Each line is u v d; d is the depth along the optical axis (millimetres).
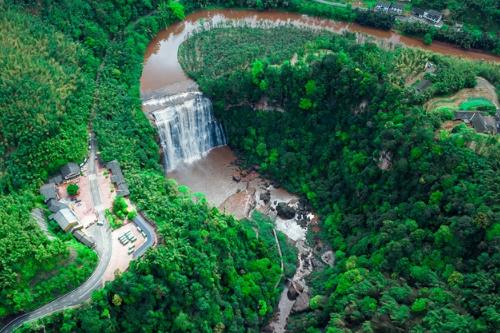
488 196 128250
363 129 162500
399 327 119625
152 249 126312
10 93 149125
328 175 169500
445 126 148125
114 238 132625
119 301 117062
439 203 136375
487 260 121625
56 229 131000
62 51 170375
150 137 167625
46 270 119312
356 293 129750
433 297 121062
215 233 137500
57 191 143000
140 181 146875
